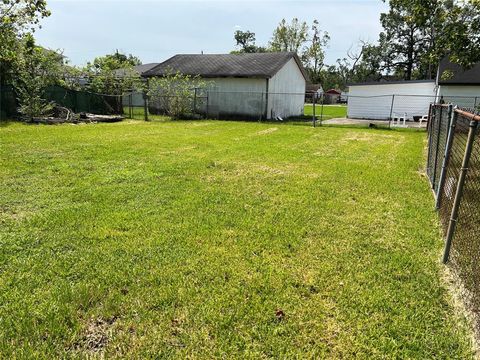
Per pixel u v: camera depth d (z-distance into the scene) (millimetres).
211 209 4293
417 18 7574
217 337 2117
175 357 1963
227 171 6328
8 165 6230
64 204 4371
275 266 2959
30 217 3906
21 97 13891
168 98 17688
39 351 1975
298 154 8180
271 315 2320
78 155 7328
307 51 50406
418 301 2523
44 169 6062
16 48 14398
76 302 2414
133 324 2219
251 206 4453
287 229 3719
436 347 2088
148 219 3922
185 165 6648
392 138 11758
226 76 18031
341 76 60719
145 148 8375
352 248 3346
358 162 7461
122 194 4789
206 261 3016
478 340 2164
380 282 2756
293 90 21688
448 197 3820
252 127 14203
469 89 16875
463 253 3070
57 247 3225
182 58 21531
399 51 45250
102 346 2043
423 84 20406
